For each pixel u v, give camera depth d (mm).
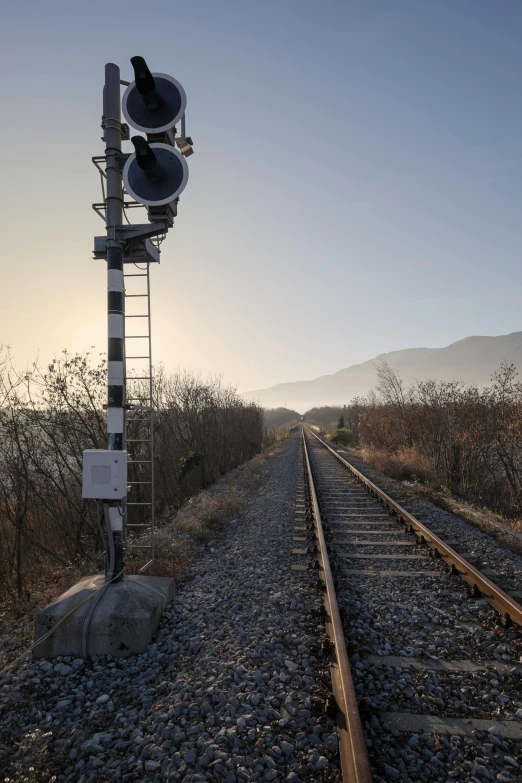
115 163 5172
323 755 2830
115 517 4906
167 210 5191
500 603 4922
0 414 8133
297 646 4180
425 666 3910
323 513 10078
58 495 9375
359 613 4941
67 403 8641
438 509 10484
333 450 26844
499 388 12992
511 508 12992
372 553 7152
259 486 15688
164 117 5246
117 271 5125
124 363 5227
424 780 2701
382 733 3068
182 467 13812
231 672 3736
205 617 4949
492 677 3766
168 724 3160
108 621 4328
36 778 2818
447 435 16766
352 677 3584
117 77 5238
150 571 6051
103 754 2996
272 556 7129
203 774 2713
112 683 3859
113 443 5043
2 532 8633
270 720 3180
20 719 3469
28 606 5961
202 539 8781
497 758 2887
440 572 6188
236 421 23297
